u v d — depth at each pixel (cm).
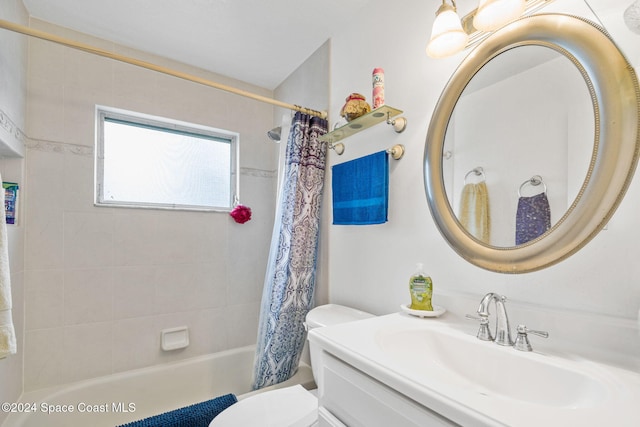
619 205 68
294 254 169
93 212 174
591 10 74
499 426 43
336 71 172
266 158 239
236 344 218
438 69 114
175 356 195
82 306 169
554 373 67
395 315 104
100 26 168
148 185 198
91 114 175
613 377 60
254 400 124
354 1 150
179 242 200
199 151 218
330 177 175
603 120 69
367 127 144
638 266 65
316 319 134
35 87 160
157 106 195
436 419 53
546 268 79
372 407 65
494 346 78
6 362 133
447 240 102
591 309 72
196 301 204
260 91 238
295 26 169
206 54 196
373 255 141
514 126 87
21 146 150
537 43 83
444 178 106
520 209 84
